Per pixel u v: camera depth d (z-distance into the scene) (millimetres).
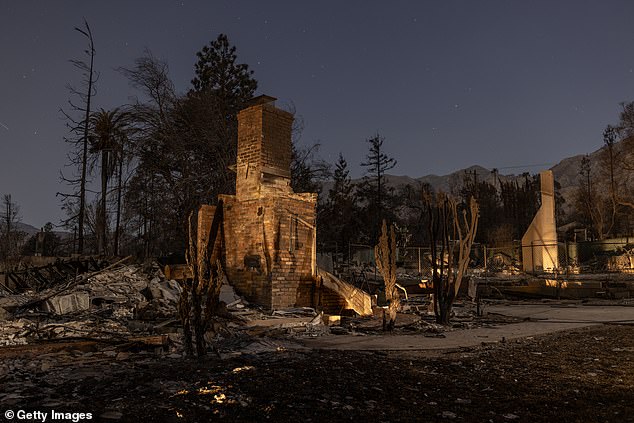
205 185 28422
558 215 76250
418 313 15688
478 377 6719
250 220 15227
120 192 26547
